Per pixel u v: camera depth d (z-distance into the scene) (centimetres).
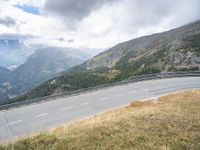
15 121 2555
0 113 2931
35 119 2616
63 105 3300
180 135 1203
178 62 12775
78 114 2795
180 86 4475
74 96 3988
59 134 1199
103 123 1440
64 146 1024
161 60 14462
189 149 1049
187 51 13038
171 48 16625
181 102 2259
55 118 2642
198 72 6119
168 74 5909
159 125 1365
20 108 3192
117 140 1124
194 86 4412
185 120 1465
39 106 3281
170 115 1603
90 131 1252
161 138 1162
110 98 3684
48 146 1023
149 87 4506
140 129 1296
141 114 1672
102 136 1174
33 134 1179
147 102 2811
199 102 2158
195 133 1233
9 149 998
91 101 3512
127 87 4650
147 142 1099
